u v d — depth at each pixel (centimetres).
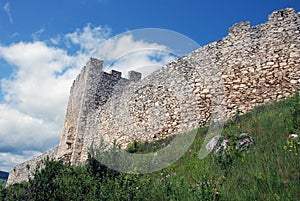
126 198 539
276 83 1085
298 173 448
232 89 1177
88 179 647
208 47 1318
